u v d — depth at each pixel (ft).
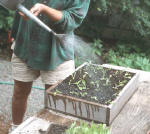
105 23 19.56
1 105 11.22
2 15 16.40
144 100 5.75
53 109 5.24
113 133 4.64
